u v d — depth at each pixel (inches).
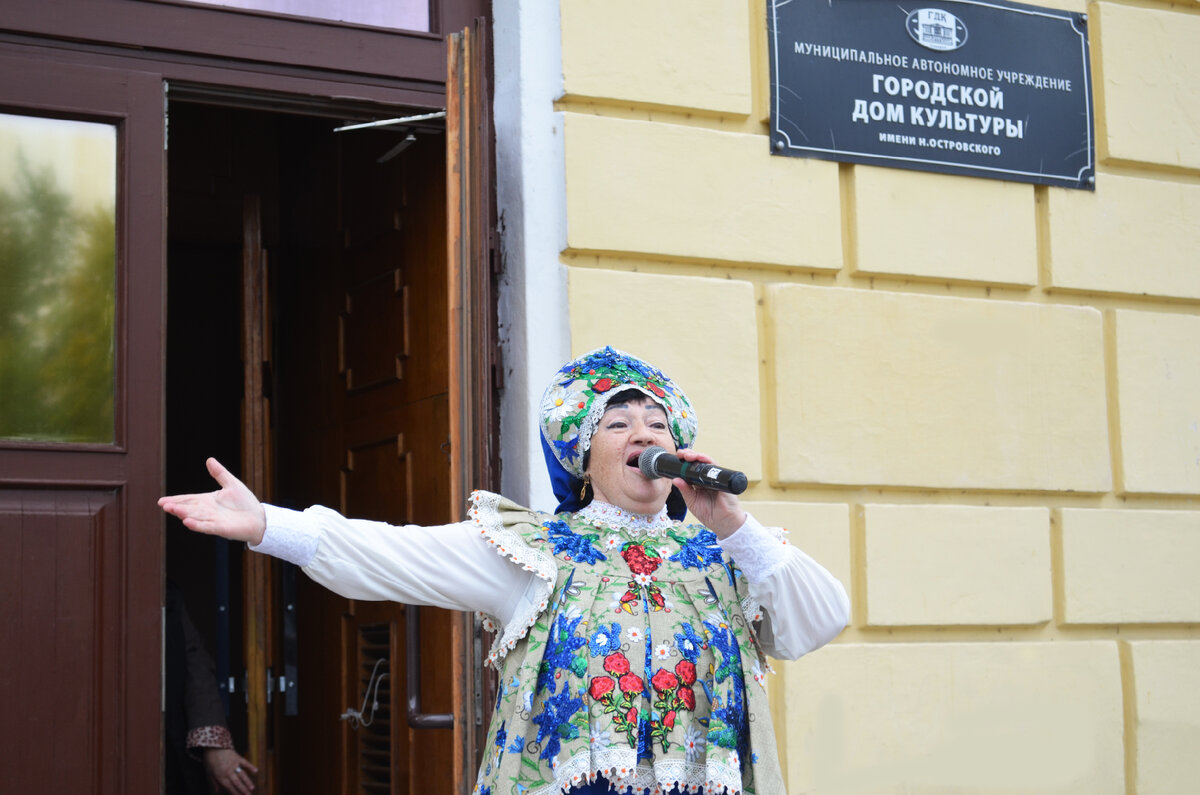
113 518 111.3
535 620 87.7
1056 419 150.6
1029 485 147.9
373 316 150.6
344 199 160.2
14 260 112.6
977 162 150.8
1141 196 159.2
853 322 142.4
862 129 145.7
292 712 169.9
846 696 136.0
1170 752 149.2
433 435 135.8
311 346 167.6
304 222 174.2
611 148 133.6
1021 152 153.3
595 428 93.0
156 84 118.0
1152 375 156.0
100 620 109.3
